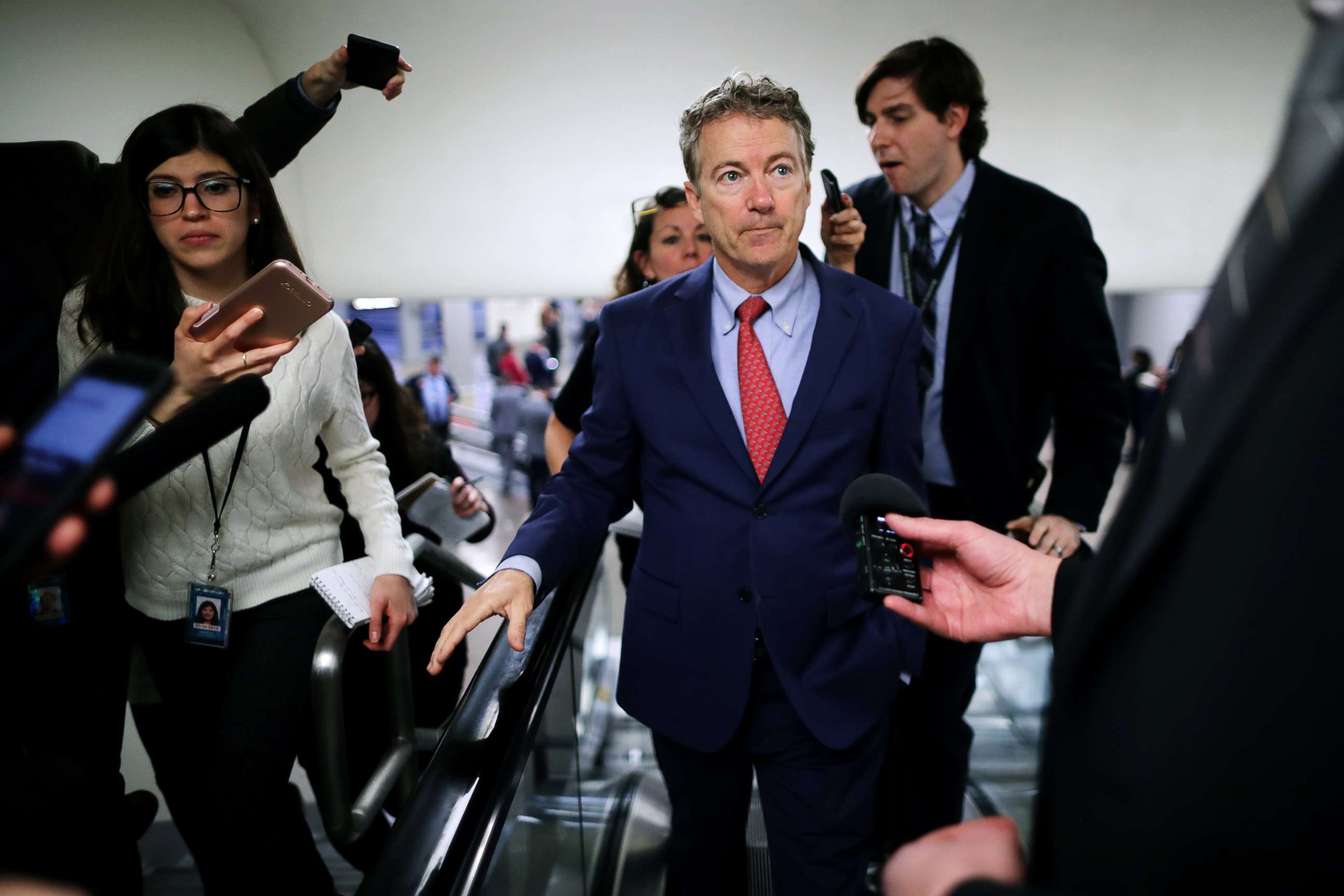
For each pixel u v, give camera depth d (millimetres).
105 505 526
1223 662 361
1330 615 335
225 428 914
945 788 2428
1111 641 416
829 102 5609
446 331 19703
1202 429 360
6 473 519
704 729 1720
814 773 1746
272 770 1689
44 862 763
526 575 1532
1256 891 370
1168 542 379
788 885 1792
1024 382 2350
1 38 3461
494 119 5641
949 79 2238
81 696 1653
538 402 10727
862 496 1187
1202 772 372
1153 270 6016
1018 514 2395
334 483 2168
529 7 5250
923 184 2342
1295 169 319
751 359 1720
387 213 5898
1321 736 345
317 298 1425
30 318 1678
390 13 5109
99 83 3711
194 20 4277
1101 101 5648
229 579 1740
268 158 2203
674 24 5391
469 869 1101
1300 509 332
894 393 1723
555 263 6055
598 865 2568
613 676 4289
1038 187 2326
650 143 5762
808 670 1693
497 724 1395
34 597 1581
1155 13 5355
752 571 1673
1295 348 323
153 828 2953
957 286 2305
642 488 1840
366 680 2238
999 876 510
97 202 1783
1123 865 400
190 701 1837
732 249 1638
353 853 2266
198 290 1751
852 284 1757
